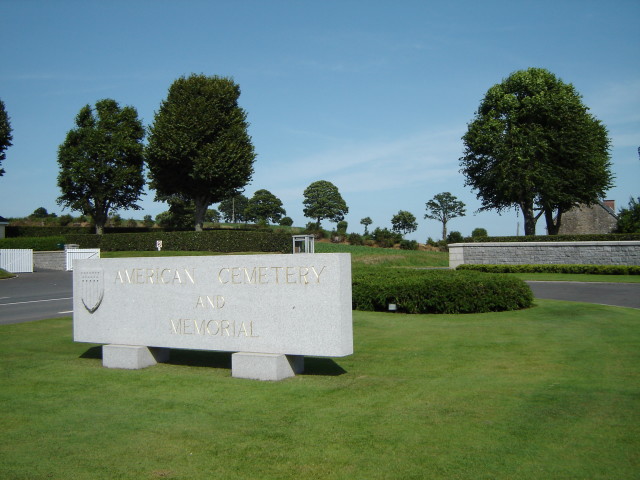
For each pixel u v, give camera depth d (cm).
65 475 456
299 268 746
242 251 4316
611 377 726
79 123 5603
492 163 4250
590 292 1972
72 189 5522
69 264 3794
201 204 4778
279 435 535
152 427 568
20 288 2525
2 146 5238
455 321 1252
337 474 446
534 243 3228
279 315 760
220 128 4566
